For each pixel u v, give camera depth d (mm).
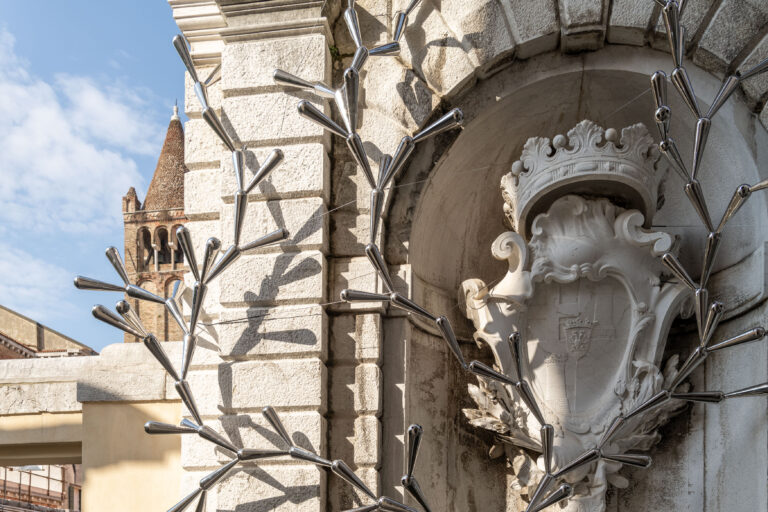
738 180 7328
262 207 7270
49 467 36188
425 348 7668
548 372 7496
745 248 7285
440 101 7340
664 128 6461
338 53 7758
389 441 6980
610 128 7617
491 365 8062
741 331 7297
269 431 6875
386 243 7293
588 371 7465
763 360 6871
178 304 7363
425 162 7352
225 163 7387
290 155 7297
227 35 7605
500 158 8055
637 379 7352
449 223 8047
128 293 6949
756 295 7059
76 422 10266
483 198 8188
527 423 7418
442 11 7445
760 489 6770
